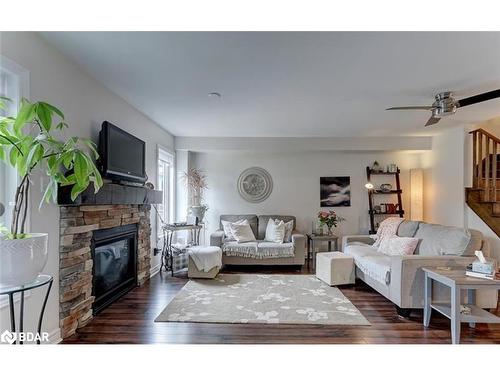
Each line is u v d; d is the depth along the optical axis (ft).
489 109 13.92
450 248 11.02
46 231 7.85
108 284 11.48
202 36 7.45
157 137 16.63
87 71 9.62
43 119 5.15
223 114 14.62
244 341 8.55
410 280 10.28
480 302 10.37
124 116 12.57
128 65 9.17
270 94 11.82
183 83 10.65
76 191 5.65
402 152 21.36
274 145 19.98
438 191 19.21
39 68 7.63
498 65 9.18
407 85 10.85
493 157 15.40
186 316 10.23
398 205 21.03
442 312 9.23
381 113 14.51
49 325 7.98
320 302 11.75
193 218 18.26
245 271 17.03
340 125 16.88
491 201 15.35
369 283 12.76
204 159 21.67
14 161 5.27
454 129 17.62
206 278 15.07
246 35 7.39
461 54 8.45
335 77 10.11
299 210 21.70
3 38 6.55
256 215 20.92
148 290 13.11
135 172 12.57
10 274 5.06
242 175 21.71
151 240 15.76
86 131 9.84
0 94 6.82
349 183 21.70
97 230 10.34
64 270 8.50
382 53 8.38
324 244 21.33
